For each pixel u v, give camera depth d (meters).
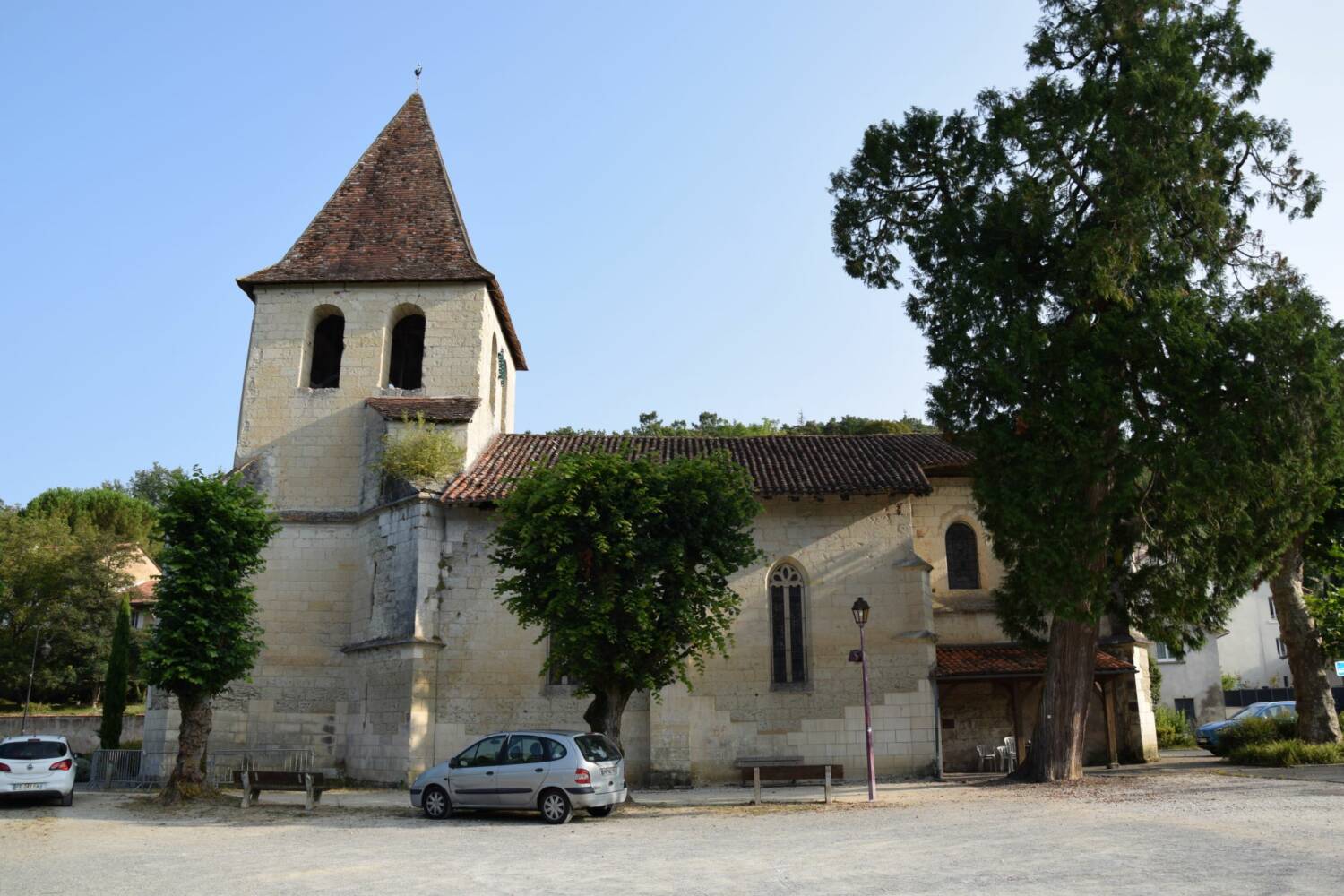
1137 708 27.28
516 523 19.91
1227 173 21.88
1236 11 21.75
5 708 47.47
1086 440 19.95
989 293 21.27
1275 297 20.75
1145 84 20.56
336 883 11.30
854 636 25.77
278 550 26.75
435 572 24.98
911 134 23.61
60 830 17.09
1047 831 13.90
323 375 29.73
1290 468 19.66
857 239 24.50
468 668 24.89
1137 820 14.77
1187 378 19.77
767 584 26.25
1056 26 22.67
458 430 26.77
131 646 45.91
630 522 19.27
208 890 11.09
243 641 21.81
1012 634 24.05
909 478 26.25
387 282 28.86
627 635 18.80
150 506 67.00
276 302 28.94
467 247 30.03
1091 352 20.53
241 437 27.84
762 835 14.88
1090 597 20.44
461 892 10.59
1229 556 20.94
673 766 24.08
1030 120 21.92
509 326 32.47
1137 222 20.14
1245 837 12.64
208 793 20.95
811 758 24.97
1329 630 25.61
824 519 26.61
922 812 17.30
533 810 17.97
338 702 25.89
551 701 24.86
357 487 27.44
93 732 39.19
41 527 49.28
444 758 24.28
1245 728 27.41
